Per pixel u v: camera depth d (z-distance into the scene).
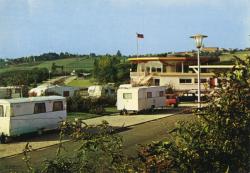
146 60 63.56
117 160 6.66
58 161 6.79
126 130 29.48
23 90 50.22
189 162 6.83
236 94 7.56
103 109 39.84
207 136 7.27
